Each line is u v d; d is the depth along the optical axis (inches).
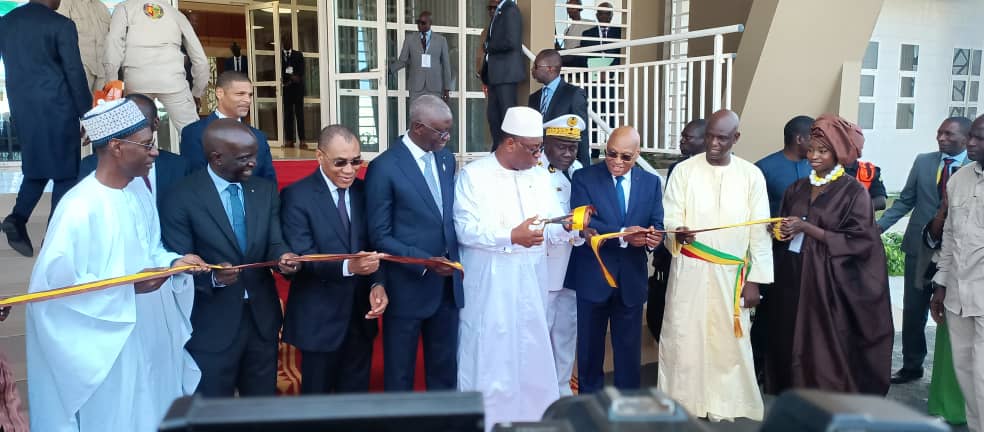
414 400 34.0
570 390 149.7
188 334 103.5
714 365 135.1
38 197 155.2
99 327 88.8
